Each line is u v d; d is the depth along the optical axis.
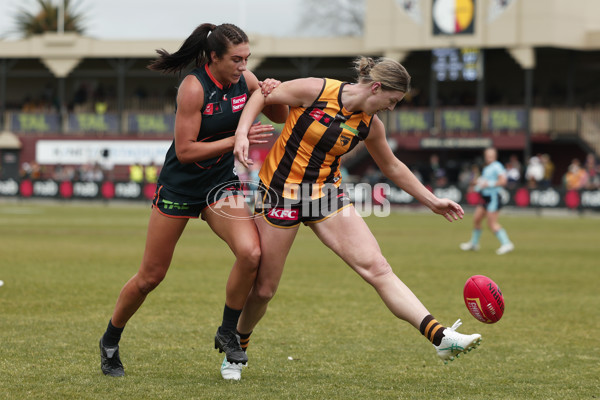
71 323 27.42
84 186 127.06
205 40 19.02
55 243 58.50
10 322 27.48
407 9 139.50
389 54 141.75
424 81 154.00
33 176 144.12
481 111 136.62
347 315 30.09
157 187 19.91
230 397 18.47
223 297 33.88
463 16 136.12
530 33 134.25
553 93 148.38
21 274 40.28
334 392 19.16
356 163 140.12
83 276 39.97
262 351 23.84
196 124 18.98
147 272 19.88
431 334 18.42
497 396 19.03
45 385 19.27
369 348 24.41
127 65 160.75
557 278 41.88
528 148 134.50
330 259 51.00
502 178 56.22
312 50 149.88
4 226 75.06
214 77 19.11
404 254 54.53
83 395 18.44
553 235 73.19
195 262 47.66
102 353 20.44
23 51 160.38
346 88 19.03
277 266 19.69
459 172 132.38
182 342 24.80
